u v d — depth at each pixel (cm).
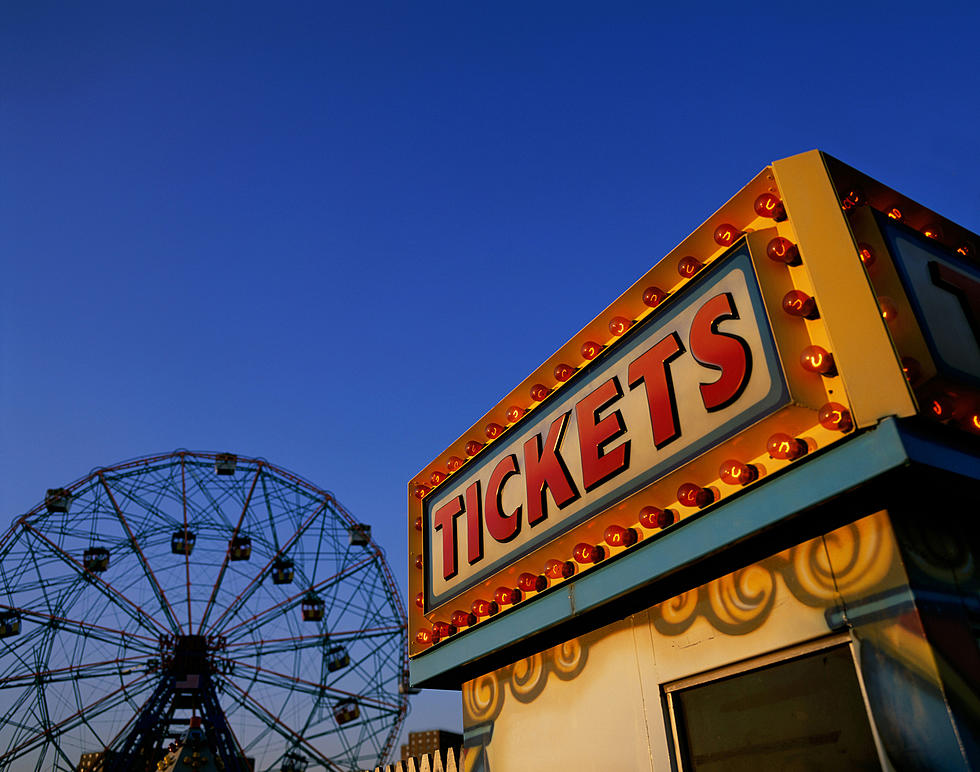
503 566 760
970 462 448
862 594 468
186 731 4109
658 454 593
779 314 513
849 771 460
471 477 862
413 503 979
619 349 662
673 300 609
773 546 523
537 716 734
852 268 484
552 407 743
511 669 791
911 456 418
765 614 529
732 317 546
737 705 545
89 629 4347
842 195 527
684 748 578
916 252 521
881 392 446
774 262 534
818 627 489
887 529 464
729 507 527
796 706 504
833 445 462
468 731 835
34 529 4541
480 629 789
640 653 630
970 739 402
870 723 455
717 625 564
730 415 532
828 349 483
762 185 565
